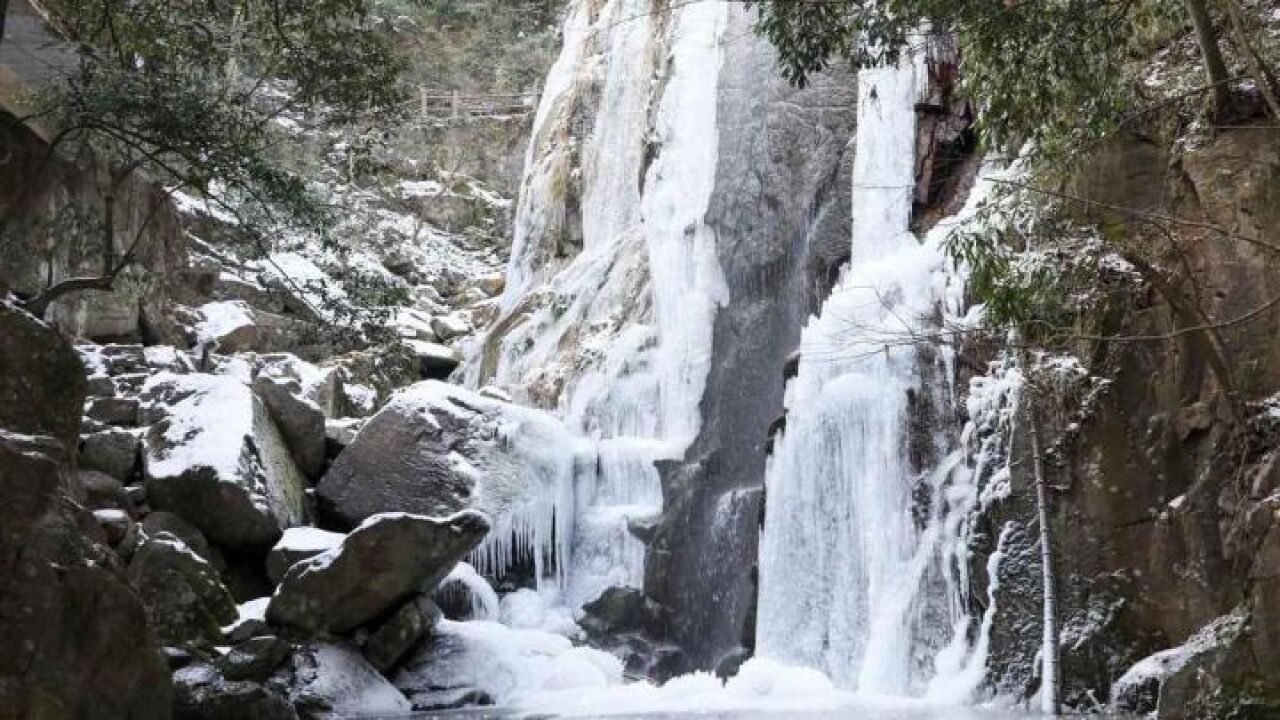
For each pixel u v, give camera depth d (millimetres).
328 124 14578
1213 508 11773
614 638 17609
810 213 19000
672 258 20812
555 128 28891
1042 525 12805
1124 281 12820
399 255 31344
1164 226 12391
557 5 38000
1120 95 12055
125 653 8531
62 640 8148
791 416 15914
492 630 14906
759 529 16656
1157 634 12055
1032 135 12750
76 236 16672
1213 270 12258
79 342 18766
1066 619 12531
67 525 8414
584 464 19109
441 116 37000
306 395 19859
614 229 25766
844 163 18891
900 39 12438
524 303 25281
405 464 18156
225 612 13625
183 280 22375
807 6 12406
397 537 13633
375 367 22266
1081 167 12633
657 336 21016
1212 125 12758
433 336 27969
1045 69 11172
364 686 13070
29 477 8156
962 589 13586
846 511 15117
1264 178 12219
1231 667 9844
